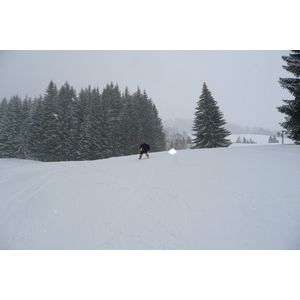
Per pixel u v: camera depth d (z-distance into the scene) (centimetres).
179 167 862
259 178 601
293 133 1881
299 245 335
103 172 887
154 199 541
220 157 991
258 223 388
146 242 374
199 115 3456
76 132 3756
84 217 488
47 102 4041
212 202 485
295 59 1741
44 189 705
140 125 4028
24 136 3931
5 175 962
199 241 362
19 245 411
